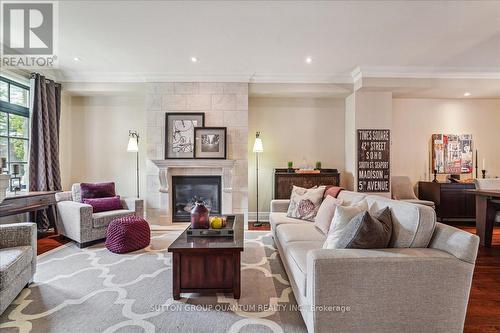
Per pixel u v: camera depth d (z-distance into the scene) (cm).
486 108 517
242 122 452
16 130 393
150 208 452
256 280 241
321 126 512
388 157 459
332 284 145
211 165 442
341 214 188
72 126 495
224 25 289
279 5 251
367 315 147
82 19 277
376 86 429
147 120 449
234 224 280
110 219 354
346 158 502
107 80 452
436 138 516
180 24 287
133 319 181
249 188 510
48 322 176
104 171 499
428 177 519
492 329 172
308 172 469
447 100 517
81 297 209
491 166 519
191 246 208
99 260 288
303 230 265
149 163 450
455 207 467
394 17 272
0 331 167
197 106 450
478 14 267
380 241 160
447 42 331
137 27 293
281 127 511
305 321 166
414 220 163
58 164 436
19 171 351
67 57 378
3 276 178
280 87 459
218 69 429
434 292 148
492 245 354
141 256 301
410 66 417
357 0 243
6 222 368
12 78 382
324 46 343
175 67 420
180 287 209
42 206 351
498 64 407
